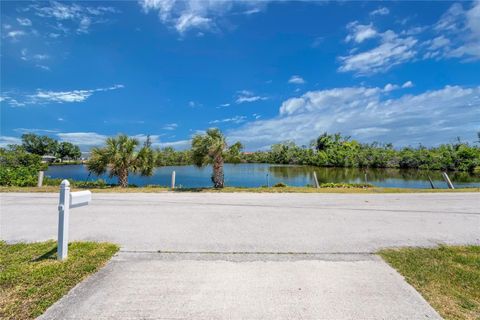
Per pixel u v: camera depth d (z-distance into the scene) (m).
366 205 7.96
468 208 7.54
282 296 2.79
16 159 16.50
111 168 13.23
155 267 3.47
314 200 8.95
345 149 47.88
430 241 4.57
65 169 39.44
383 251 4.09
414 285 3.05
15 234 4.80
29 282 2.99
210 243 4.39
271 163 60.78
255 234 4.90
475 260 3.73
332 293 2.87
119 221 5.80
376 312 2.53
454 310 2.58
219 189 11.88
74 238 4.58
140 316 2.45
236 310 2.54
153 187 12.95
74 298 2.72
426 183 19.70
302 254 3.96
